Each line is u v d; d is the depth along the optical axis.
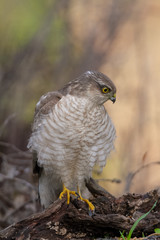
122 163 13.35
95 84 7.54
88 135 7.54
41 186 8.32
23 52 14.65
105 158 7.89
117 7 16.11
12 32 14.98
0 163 11.86
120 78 17.11
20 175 11.47
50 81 14.76
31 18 15.15
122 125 16.16
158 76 17.69
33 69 14.73
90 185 7.88
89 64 15.32
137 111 16.38
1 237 6.51
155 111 16.64
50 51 15.15
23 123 13.44
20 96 14.25
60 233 6.63
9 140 13.05
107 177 12.98
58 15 15.38
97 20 16.12
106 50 15.73
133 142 15.14
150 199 6.79
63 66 15.05
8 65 14.58
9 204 10.82
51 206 6.64
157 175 14.12
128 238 6.16
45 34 14.85
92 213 6.64
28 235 6.54
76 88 7.58
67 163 7.72
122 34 16.88
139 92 16.80
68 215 6.57
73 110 7.38
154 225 6.56
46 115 7.53
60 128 7.40
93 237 6.71
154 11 17.94
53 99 7.67
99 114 7.59
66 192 7.52
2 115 13.90
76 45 15.55
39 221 6.62
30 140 7.80
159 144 15.27
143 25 17.91
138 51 17.27
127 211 6.81
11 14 15.18
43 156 7.64
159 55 18.33
